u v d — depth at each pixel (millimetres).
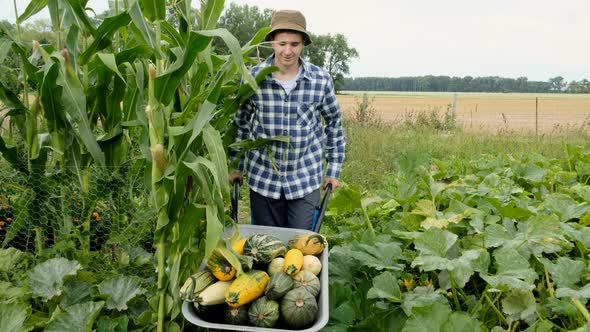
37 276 2352
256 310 2025
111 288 2402
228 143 3166
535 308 2422
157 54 2223
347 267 2848
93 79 2812
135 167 2688
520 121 23750
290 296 2020
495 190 3951
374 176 6609
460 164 5871
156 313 2404
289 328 2029
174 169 2102
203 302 2070
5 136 3033
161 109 2115
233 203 3061
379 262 2678
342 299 2535
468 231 3189
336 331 2301
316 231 2967
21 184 2666
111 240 2619
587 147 8242
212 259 2184
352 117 12656
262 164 3154
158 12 2219
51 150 2646
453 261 2422
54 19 2500
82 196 2633
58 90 2371
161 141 2125
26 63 2461
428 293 2547
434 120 13297
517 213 3344
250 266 2148
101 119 2730
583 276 2604
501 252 2523
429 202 3389
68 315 2168
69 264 2414
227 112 2809
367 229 3654
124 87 2598
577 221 3836
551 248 2867
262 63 3105
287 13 2871
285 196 3137
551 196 3652
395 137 9805
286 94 3014
